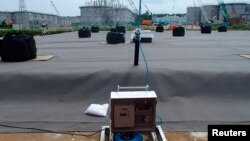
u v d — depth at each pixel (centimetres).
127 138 343
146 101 339
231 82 546
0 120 443
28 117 456
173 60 738
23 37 753
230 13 7688
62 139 381
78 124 427
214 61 715
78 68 596
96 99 531
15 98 533
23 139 381
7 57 722
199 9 7956
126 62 688
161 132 380
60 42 1568
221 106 502
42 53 951
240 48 1134
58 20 9156
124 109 335
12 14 7425
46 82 546
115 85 545
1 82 547
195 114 463
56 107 503
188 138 383
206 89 541
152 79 547
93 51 1018
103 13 7200
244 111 477
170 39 1800
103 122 433
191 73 553
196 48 1129
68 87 542
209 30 2781
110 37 1395
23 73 555
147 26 4400
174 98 528
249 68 587
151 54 896
